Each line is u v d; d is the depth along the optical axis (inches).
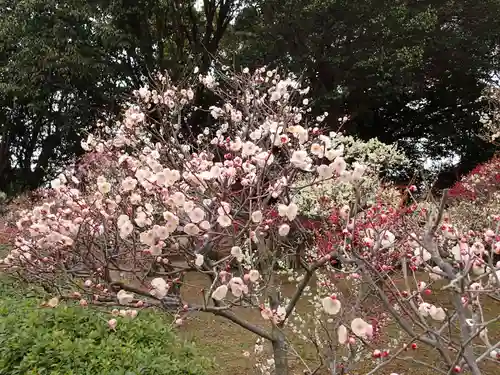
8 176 609.0
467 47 513.7
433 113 601.0
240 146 117.4
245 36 523.2
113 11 494.9
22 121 588.1
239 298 97.9
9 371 125.4
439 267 79.4
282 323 114.7
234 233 103.9
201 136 183.2
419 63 465.1
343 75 453.1
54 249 112.3
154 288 95.7
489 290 74.6
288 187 113.7
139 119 157.8
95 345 137.1
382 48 436.8
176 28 530.6
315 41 443.8
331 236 124.3
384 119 602.9
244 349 186.9
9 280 194.2
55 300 109.5
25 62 483.8
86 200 135.4
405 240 99.5
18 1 514.0
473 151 572.4
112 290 109.7
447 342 71.0
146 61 511.5
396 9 430.0
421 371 150.0
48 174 574.6
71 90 523.8
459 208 226.2
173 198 98.2
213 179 110.5
